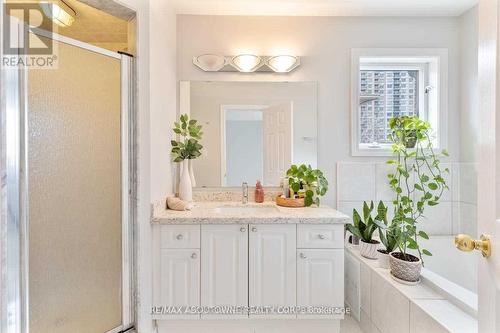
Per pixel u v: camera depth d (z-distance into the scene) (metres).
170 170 2.12
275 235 1.71
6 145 1.11
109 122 1.48
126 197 1.57
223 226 1.71
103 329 1.47
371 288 1.75
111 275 1.50
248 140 2.32
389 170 2.33
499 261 0.59
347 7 2.20
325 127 2.35
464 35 2.27
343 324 1.92
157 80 1.79
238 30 2.33
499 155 0.62
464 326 1.13
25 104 1.16
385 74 2.44
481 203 0.69
